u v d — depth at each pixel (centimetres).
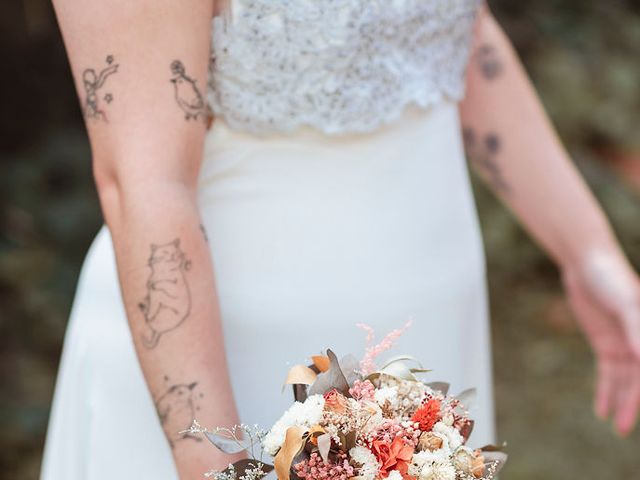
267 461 137
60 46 493
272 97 150
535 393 458
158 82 133
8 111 489
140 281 131
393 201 160
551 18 595
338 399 113
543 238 205
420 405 117
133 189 132
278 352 157
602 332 206
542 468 402
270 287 155
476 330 181
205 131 140
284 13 146
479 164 204
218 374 133
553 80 573
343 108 153
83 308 174
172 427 131
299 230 155
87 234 455
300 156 154
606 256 200
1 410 398
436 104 167
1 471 382
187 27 134
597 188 546
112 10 132
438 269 167
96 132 135
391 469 112
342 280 157
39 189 464
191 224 134
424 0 156
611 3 607
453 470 111
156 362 131
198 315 133
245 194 154
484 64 198
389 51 155
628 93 582
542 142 200
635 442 416
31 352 427
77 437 173
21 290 435
